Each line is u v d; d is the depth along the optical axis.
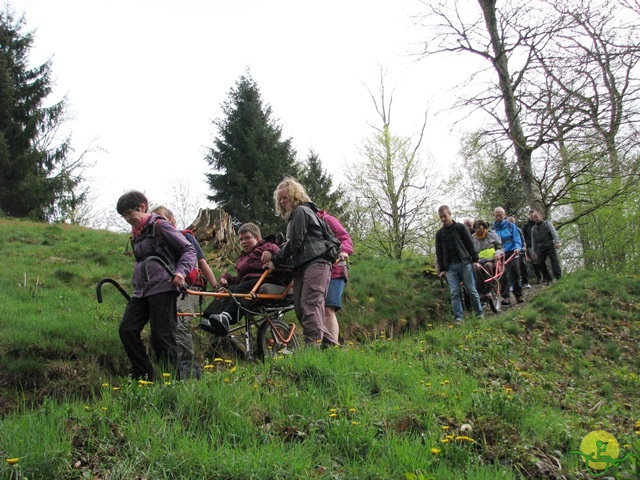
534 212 14.81
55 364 5.76
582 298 11.37
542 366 7.99
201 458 3.39
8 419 3.96
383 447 3.77
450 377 5.94
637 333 10.17
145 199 5.41
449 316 11.76
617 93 15.96
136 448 3.48
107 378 5.96
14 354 5.77
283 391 4.66
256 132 34.38
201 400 4.21
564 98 16.27
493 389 5.93
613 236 23.78
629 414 6.02
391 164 28.08
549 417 4.89
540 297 11.51
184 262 5.16
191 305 6.64
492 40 18.34
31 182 28.09
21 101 30.98
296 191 6.41
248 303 6.36
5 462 3.14
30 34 32.66
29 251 10.74
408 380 5.26
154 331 5.10
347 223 30.11
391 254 27.97
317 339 5.97
